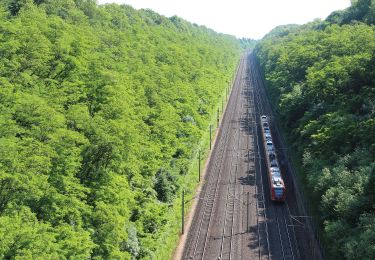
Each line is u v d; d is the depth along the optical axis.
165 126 52.28
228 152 74.88
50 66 44.62
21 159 28.59
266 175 63.66
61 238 27.95
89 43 59.00
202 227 47.38
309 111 64.12
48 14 69.81
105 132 35.19
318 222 42.09
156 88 60.38
